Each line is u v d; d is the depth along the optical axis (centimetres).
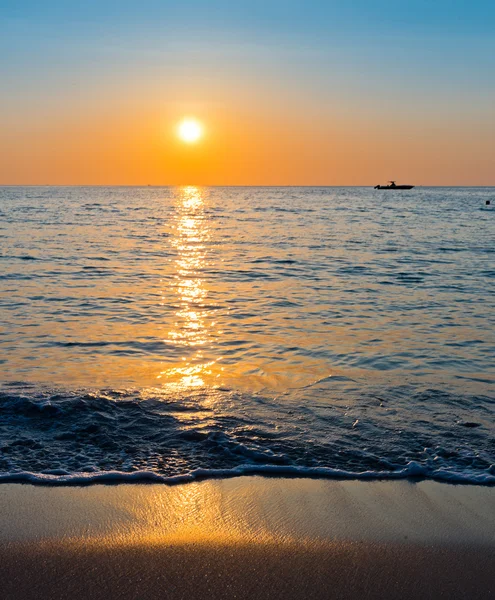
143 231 3566
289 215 5716
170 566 382
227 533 426
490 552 404
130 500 475
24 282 1645
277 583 366
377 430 627
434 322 1199
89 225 3997
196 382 796
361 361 916
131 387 761
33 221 4325
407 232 3572
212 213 6097
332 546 410
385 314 1280
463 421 659
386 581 370
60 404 665
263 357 941
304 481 516
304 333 1107
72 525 432
